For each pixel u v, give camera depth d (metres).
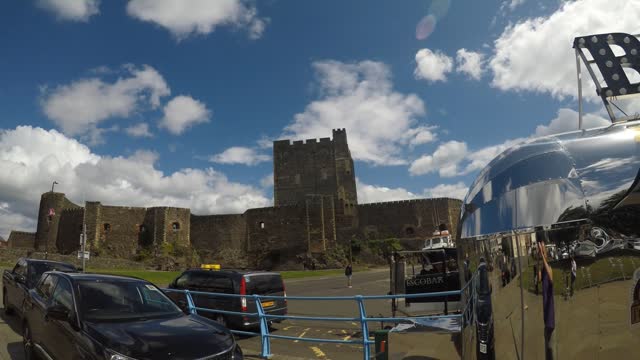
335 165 88.00
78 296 6.14
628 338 1.67
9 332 10.36
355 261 74.56
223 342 5.54
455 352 2.62
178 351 5.03
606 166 1.85
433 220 77.06
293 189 88.38
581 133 2.07
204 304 13.27
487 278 2.08
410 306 10.38
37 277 11.73
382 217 79.88
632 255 1.70
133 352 4.89
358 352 9.90
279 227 77.00
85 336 5.36
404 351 2.80
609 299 1.71
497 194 2.12
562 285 1.80
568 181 1.89
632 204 1.74
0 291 18.80
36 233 78.38
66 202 80.25
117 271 46.75
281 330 13.18
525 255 1.92
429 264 11.09
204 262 78.62
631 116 2.25
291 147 90.38
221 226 80.75
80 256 31.05
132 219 79.50
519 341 1.91
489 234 2.09
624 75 2.45
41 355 6.68
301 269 72.44
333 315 16.41
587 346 1.73
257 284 13.22
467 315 2.25
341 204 79.75
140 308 6.33
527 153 2.11
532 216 1.92
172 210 79.62
